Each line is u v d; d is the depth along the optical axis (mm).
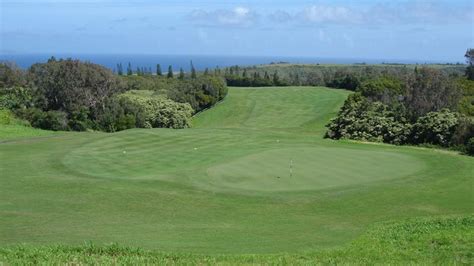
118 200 20031
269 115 79000
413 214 19438
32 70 72188
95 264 10891
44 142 34219
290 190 22078
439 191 22859
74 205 19156
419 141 45188
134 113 63000
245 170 25312
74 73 63594
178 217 18234
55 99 63750
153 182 22781
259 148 32656
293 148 32156
